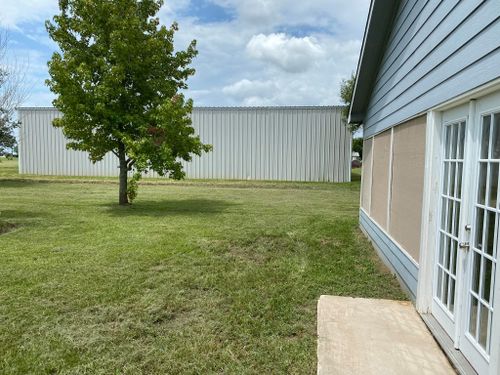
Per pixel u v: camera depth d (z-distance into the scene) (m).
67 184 16.34
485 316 2.34
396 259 4.35
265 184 16.53
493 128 2.32
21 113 19.72
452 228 2.90
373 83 6.20
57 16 8.87
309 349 2.78
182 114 9.06
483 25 2.27
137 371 2.48
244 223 7.77
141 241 6.00
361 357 2.63
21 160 20.14
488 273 2.32
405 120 4.02
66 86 8.61
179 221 7.88
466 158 2.62
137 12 9.39
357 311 3.43
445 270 3.00
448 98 2.81
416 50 3.71
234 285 4.11
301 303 3.68
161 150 8.91
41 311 3.37
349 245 6.03
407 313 3.39
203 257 5.16
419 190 3.53
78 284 4.04
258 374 2.46
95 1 8.88
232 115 18.45
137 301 3.63
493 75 2.14
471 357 2.46
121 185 10.28
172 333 3.01
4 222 7.33
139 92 9.62
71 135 9.14
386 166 5.05
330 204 11.18
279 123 18.17
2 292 3.80
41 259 4.95
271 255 5.40
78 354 2.68
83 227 7.08
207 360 2.62
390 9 4.68
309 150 18.06
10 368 2.49
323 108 17.78
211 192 14.09
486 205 2.36
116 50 8.70
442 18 2.97
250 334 3.00
